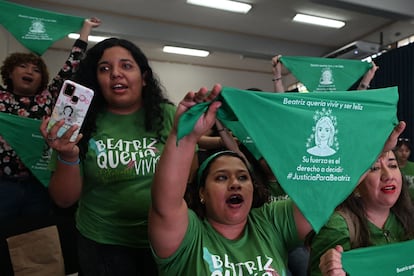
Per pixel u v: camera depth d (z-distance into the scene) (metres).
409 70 4.70
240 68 7.75
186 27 5.64
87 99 1.05
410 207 1.33
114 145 1.19
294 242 1.13
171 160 0.89
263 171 1.61
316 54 6.48
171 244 0.99
